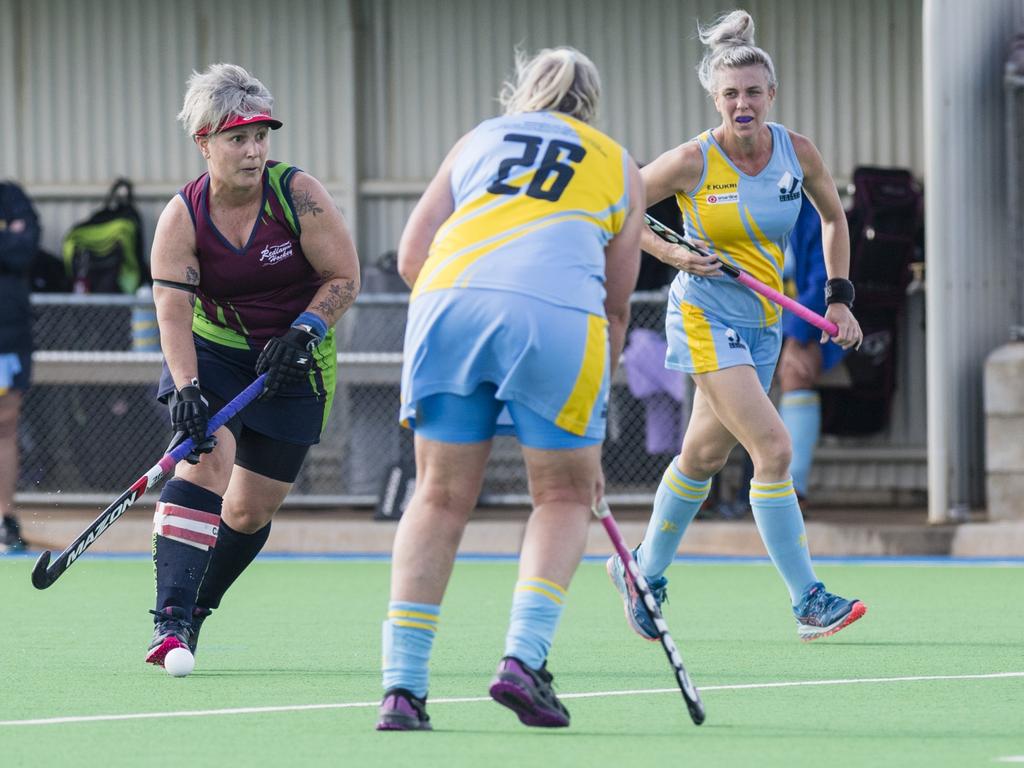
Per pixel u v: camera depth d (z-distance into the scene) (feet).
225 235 67.00
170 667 67.10
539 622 51.01
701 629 84.84
